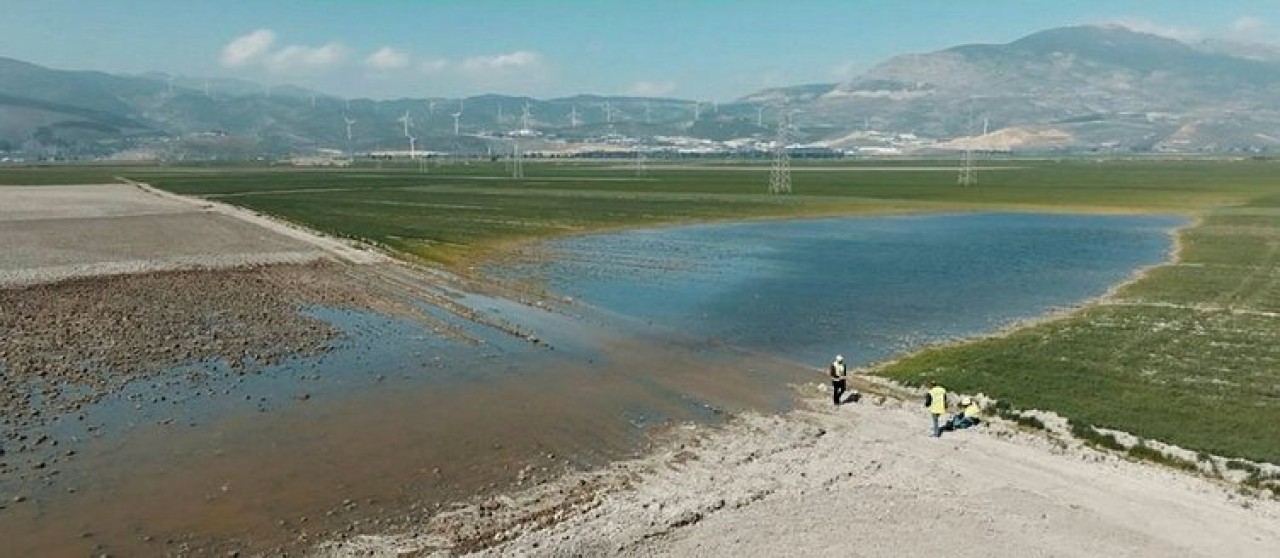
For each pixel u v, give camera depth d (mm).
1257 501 27312
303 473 30359
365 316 57125
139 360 45219
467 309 59062
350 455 32125
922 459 31047
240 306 60031
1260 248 85625
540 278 71625
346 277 72562
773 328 52969
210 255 84000
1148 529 25562
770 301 61406
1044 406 36469
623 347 48531
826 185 189500
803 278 71000
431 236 100062
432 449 32750
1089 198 148250
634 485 29078
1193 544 24641
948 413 36281
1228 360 43688
